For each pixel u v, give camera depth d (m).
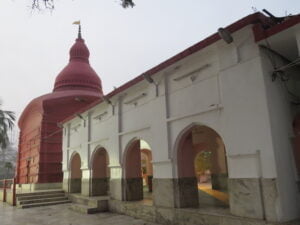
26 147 20.70
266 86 6.01
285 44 6.18
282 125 6.11
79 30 23.52
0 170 37.38
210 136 14.05
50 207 12.84
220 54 7.02
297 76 7.18
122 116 10.96
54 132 17.94
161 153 8.49
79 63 21.91
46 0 3.64
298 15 5.39
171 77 8.62
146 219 8.76
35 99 19.20
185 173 8.13
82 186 13.59
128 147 10.48
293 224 5.27
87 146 13.28
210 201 9.11
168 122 8.45
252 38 6.34
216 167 13.73
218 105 6.89
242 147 6.23
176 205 7.84
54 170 17.73
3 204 14.87
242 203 6.12
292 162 6.08
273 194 5.55
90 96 19.20
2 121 17.11
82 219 9.48
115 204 10.49
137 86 10.02
